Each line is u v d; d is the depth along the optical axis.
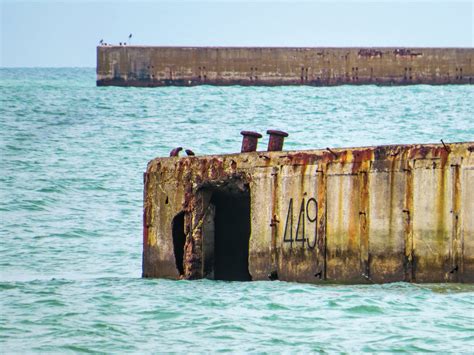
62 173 85.75
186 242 47.00
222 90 164.12
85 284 47.75
